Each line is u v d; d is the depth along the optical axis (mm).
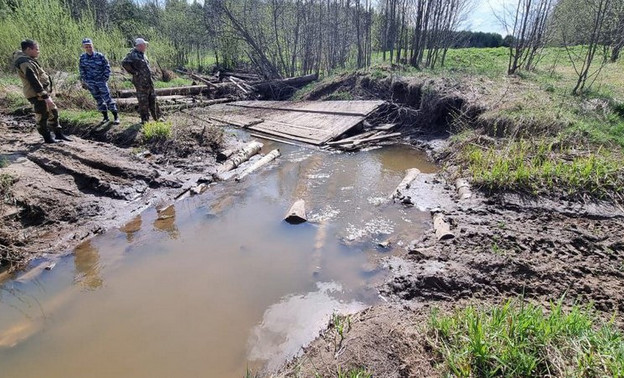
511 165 6832
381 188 7383
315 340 3662
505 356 2918
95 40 14680
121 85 14133
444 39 15664
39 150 7395
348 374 3074
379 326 3600
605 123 7879
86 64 8883
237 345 3689
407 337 3398
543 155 6934
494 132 8578
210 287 4531
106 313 4125
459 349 3139
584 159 6555
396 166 8625
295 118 12422
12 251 4961
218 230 5855
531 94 9625
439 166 8484
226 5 19219
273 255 5184
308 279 4668
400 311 3992
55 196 6027
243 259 5094
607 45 11812
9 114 10352
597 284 4129
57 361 3547
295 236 5668
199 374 3391
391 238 5531
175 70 21172
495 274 4359
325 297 4344
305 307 4191
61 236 5449
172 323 3977
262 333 3832
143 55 9047
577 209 5680
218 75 20312
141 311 4148
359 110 11742
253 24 19359
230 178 7875
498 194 6273
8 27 12695
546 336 3039
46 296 4387
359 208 6543
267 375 3336
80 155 7301
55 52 12812
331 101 13641
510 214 5746
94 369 3459
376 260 5012
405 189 7074
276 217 6281
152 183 7164
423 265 4676
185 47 24016
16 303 4289
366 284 4539
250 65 22188
